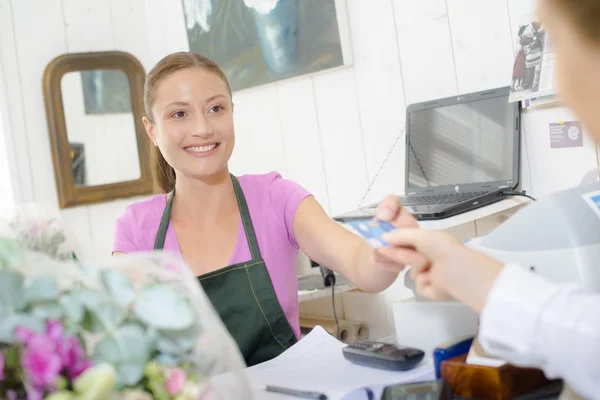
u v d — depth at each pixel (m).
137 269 0.73
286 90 2.55
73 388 0.61
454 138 1.99
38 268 0.68
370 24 2.24
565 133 1.78
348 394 0.98
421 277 0.84
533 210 0.97
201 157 1.52
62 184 2.87
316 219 1.49
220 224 1.57
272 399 1.00
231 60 2.71
